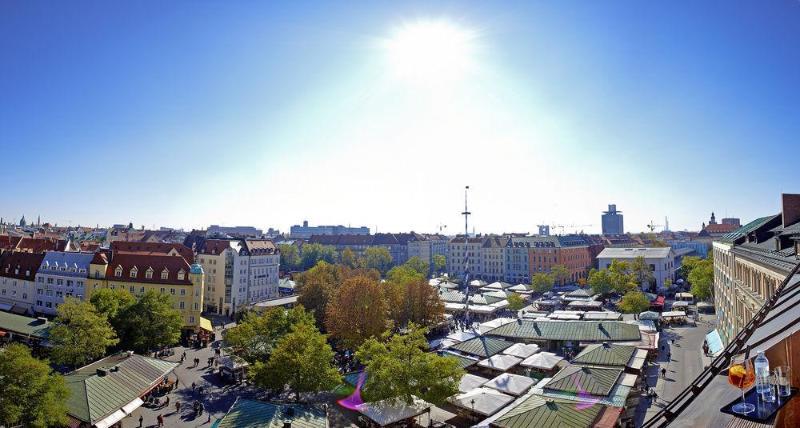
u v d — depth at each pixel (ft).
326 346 202.59
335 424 185.98
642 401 200.64
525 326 295.07
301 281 441.68
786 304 39.68
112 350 263.49
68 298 250.16
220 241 458.09
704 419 30.63
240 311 414.41
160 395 217.36
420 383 173.06
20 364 151.23
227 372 242.99
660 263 556.51
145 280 357.41
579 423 145.18
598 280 461.37
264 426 144.87
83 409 163.73
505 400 179.93
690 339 312.29
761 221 240.94
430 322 319.27
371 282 277.64
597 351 226.38
